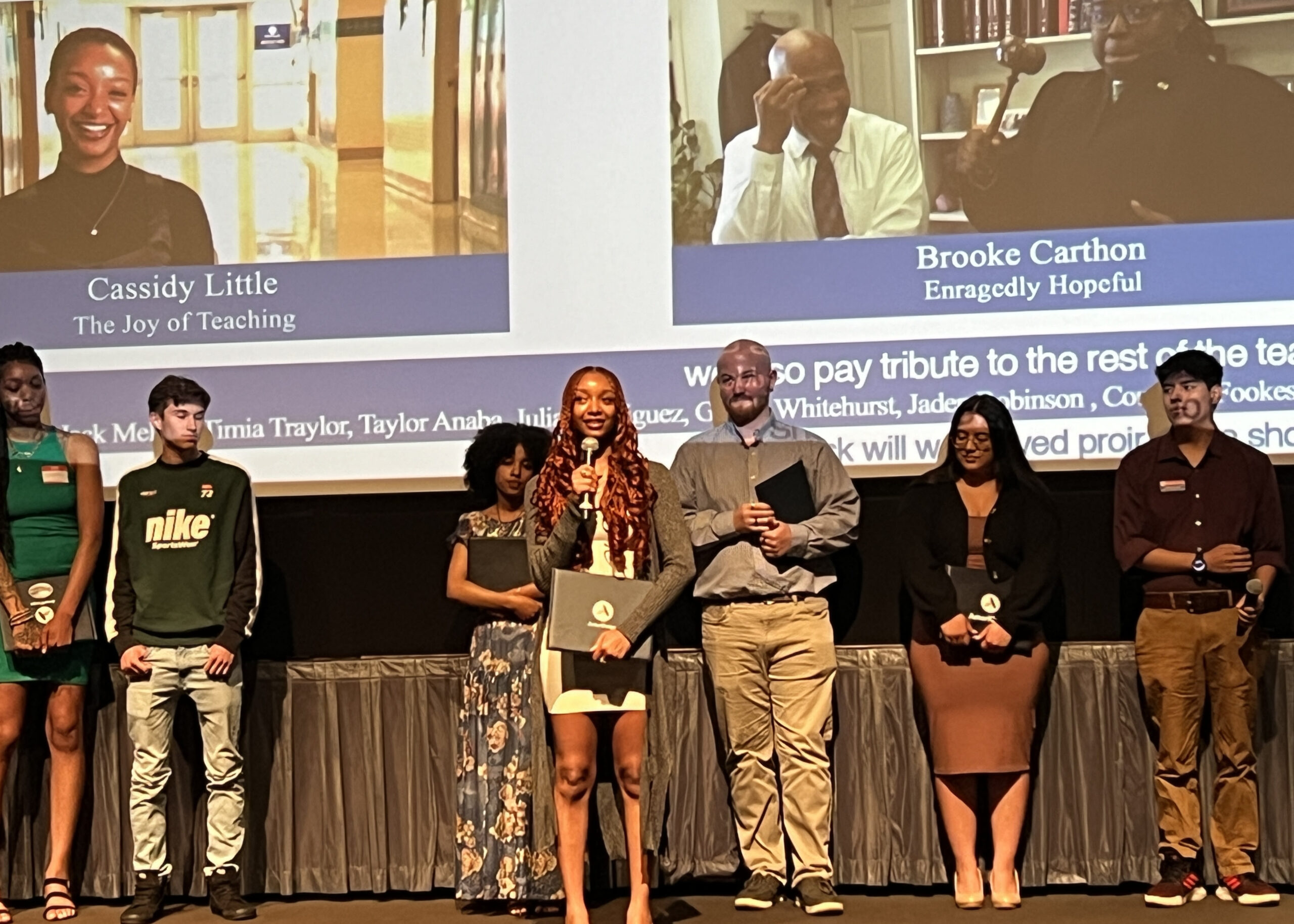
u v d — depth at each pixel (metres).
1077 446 4.29
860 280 4.36
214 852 4.18
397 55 4.48
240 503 4.23
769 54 4.40
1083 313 4.30
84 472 4.30
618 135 4.42
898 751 4.31
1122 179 4.31
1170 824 4.10
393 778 4.40
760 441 4.23
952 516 4.12
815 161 4.38
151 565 4.18
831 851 4.31
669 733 4.36
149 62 4.52
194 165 4.51
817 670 4.15
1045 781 4.28
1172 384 4.05
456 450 4.42
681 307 4.39
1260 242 4.27
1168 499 4.10
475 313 4.43
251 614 4.18
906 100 4.37
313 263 4.47
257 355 4.47
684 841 4.35
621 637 3.52
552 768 3.71
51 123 4.53
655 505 3.71
